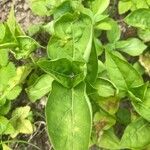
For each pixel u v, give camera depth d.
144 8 0.30
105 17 0.31
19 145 0.33
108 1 0.31
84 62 0.28
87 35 0.29
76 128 0.28
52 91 0.28
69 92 0.28
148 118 0.28
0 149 0.33
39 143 0.33
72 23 0.30
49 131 0.27
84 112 0.28
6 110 0.32
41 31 0.33
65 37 0.30
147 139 0.29
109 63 0.28
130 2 0.31
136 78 0.28
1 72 0.32
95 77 0.29
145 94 0.28
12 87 0.32
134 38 0.31
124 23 0.33
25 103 0.33
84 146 0.27
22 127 0.32
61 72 0.28
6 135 0.33
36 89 0.31
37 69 0.32
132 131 0.29
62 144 0.27
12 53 0.33
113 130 0.30
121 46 0.31
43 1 0.32
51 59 0.30
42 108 0.33
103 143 0.30
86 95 0.28
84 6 0.32
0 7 0.36
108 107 0.30
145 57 0.31
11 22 0.31
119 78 0.28
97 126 0.30
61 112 0.28
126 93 0.29
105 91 0.29
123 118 0.30
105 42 0.32
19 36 0.31
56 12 0.31
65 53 0.30
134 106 0.28
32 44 0.31
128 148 0.29
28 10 0.35
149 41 0.31
